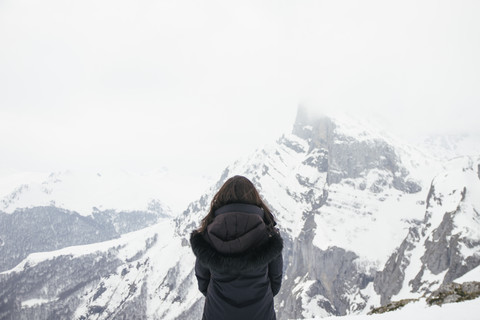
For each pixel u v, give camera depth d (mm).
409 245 192375
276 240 4000
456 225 160375
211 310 4066
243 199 4113
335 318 13461
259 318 3953
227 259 3740
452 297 18391
